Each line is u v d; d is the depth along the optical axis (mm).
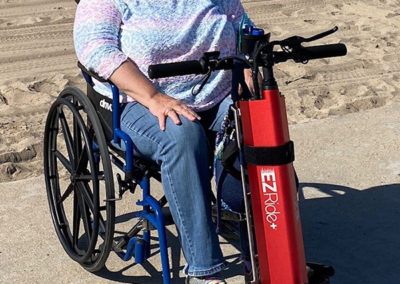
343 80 5965
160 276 3338
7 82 6090
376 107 5359
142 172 2943
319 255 3455
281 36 7301
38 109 5551
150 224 2947
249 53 2512
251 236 2533
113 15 2965
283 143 2420
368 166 4344
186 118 2801
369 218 3775
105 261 3145
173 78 2982
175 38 2945
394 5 8281
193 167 2746
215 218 3105
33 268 3438
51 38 7457
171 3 2984
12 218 3893
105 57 2850
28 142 4879
